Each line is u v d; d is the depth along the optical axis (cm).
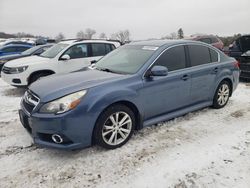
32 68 696
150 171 305
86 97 319
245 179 290
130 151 351
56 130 305
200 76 460
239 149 358
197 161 326
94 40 811
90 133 326
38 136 322
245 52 829
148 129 422
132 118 369
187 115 490
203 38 1366
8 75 709
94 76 372
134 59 411
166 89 404
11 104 607
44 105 312
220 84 517
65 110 306
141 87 370
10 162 325
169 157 336
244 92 697
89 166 316
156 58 399
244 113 509
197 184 281
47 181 287
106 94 331
